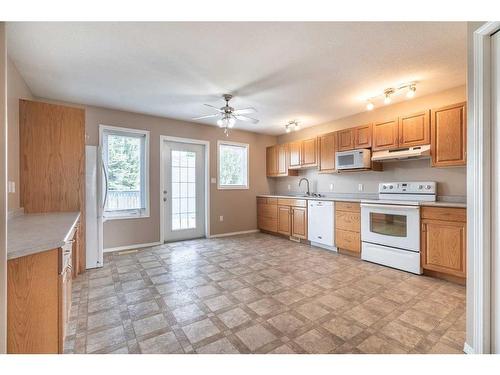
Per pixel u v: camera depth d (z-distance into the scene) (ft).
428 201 10.39
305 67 8.31
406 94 10.86
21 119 8.30
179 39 6.68
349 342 5.36
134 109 12.86
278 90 10.32
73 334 5.65
